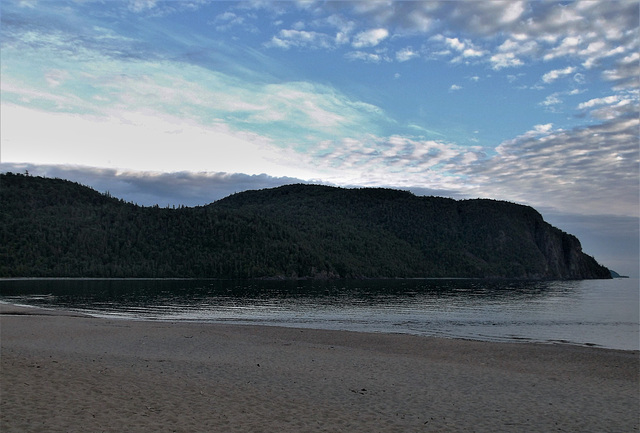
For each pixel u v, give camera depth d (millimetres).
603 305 85688
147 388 15359
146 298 83688
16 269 153625
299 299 88125
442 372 22000
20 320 39719
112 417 11898
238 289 116562
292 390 16844
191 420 12273
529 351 30984
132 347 27609
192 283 143000
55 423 10961
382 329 46688
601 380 22000
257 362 23141
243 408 13875
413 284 167375
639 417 15320
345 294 105250
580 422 14492
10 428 10312
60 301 74500
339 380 19188
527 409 15805
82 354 22641
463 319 57969
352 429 12586
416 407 15375
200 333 34844
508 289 147125
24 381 14484
